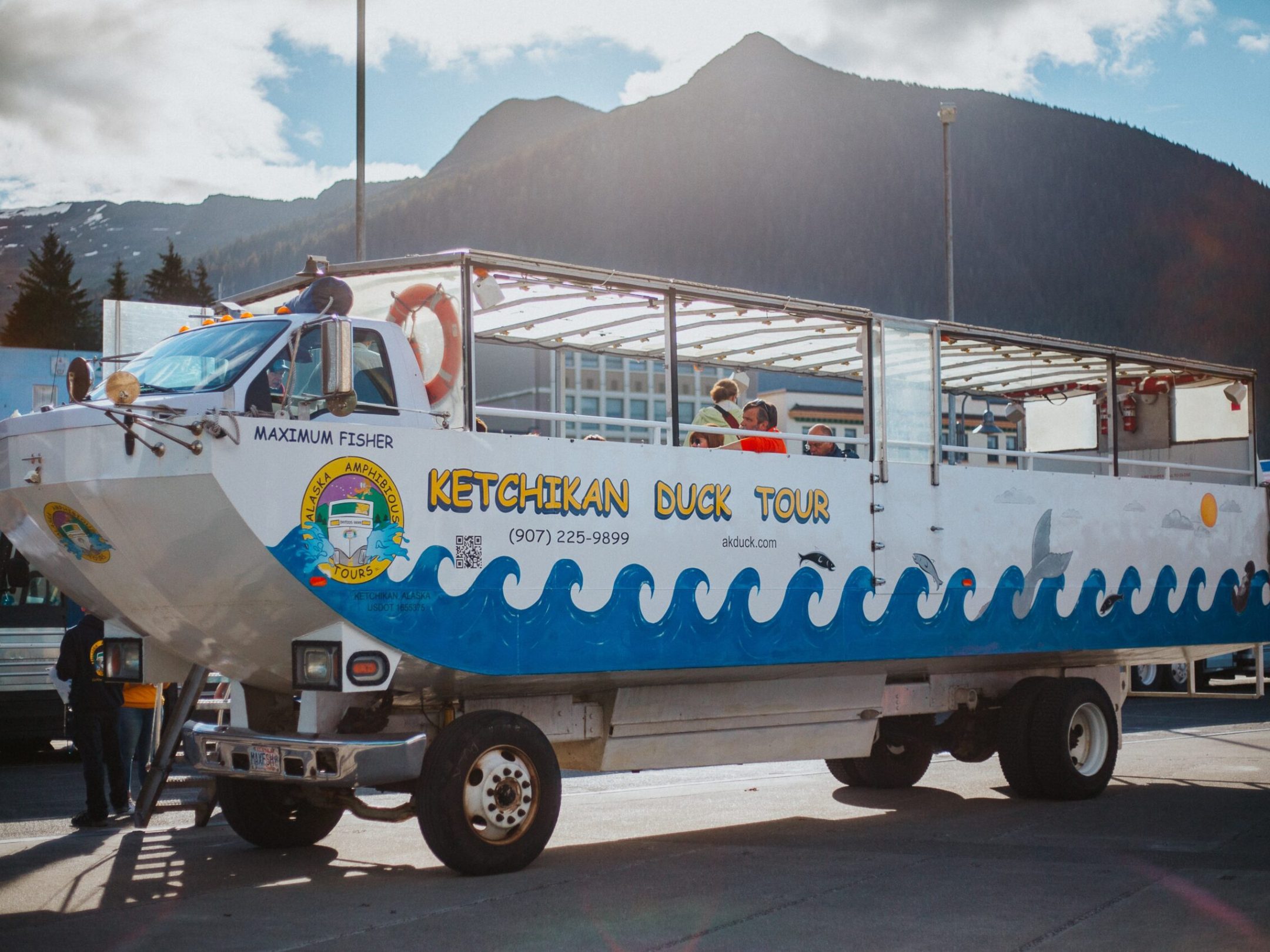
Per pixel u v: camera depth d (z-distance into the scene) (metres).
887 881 7.05
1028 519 10.66
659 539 8.17
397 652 6.97
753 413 9.85
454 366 7.49
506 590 7.38
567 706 8.27
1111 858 7.72
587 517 7.80
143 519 6.57
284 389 7.05
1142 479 11.80
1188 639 12.05
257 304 8.74
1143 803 10.16
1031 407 15.09
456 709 7.89
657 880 7.10
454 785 7.07
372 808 7.65
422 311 7.76
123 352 8.89
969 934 5.86
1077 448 14.70
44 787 11.67
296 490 6.59
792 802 10.40
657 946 5.70
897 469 9.74
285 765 7.01
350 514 6.77
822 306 9.41
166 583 6.82
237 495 6.38
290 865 7.73
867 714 9.95
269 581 6.61
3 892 6.95
